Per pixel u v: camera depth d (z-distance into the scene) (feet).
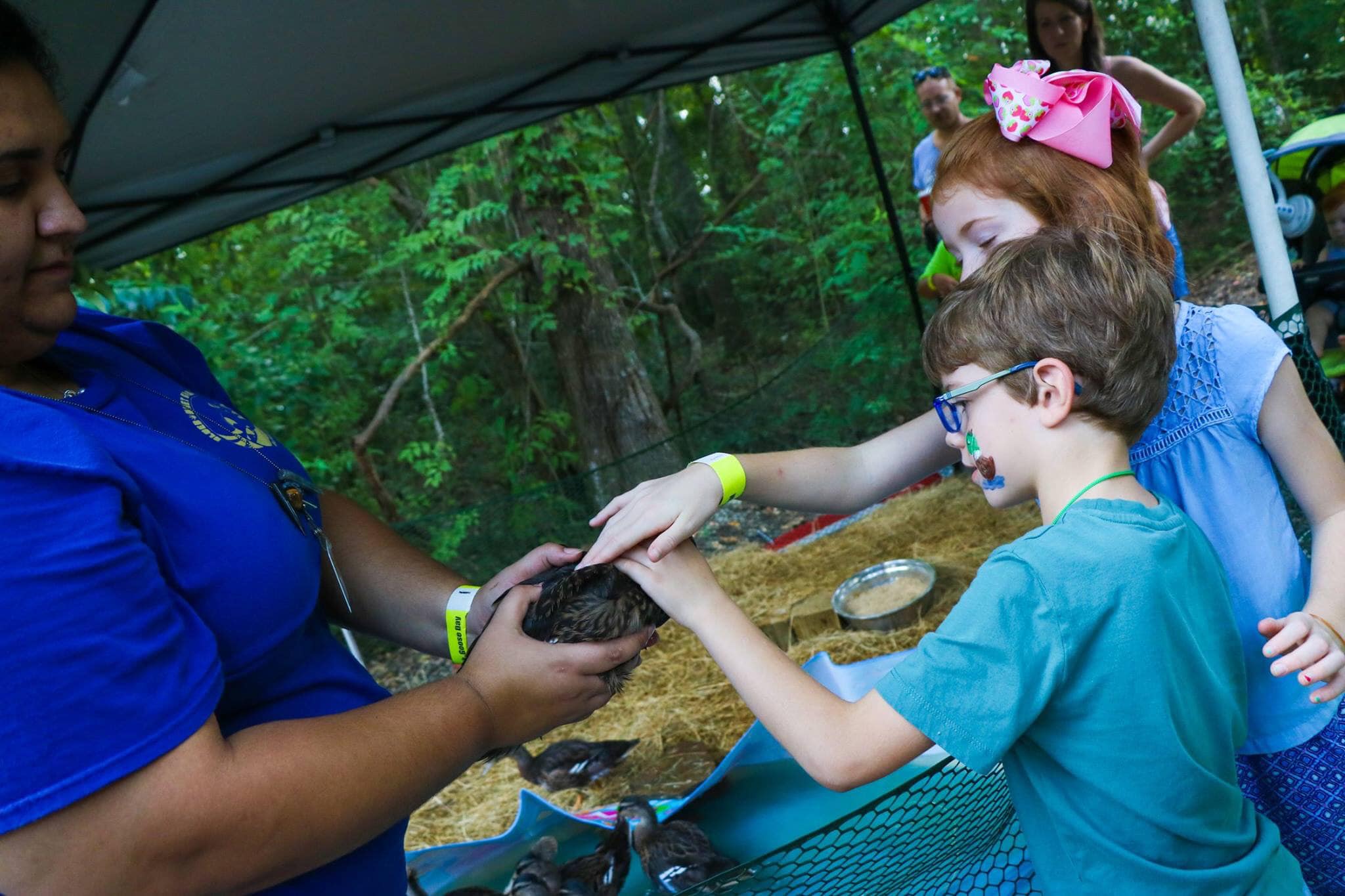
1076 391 4.76
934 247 21.06
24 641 3.21
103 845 3.32
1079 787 4.63
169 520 4.15
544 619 5.33
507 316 36.06
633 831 9.49
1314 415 5.91
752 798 9.88
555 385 38.86
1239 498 5.89
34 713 3.20
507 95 16.71
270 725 3.94
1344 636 5.31
